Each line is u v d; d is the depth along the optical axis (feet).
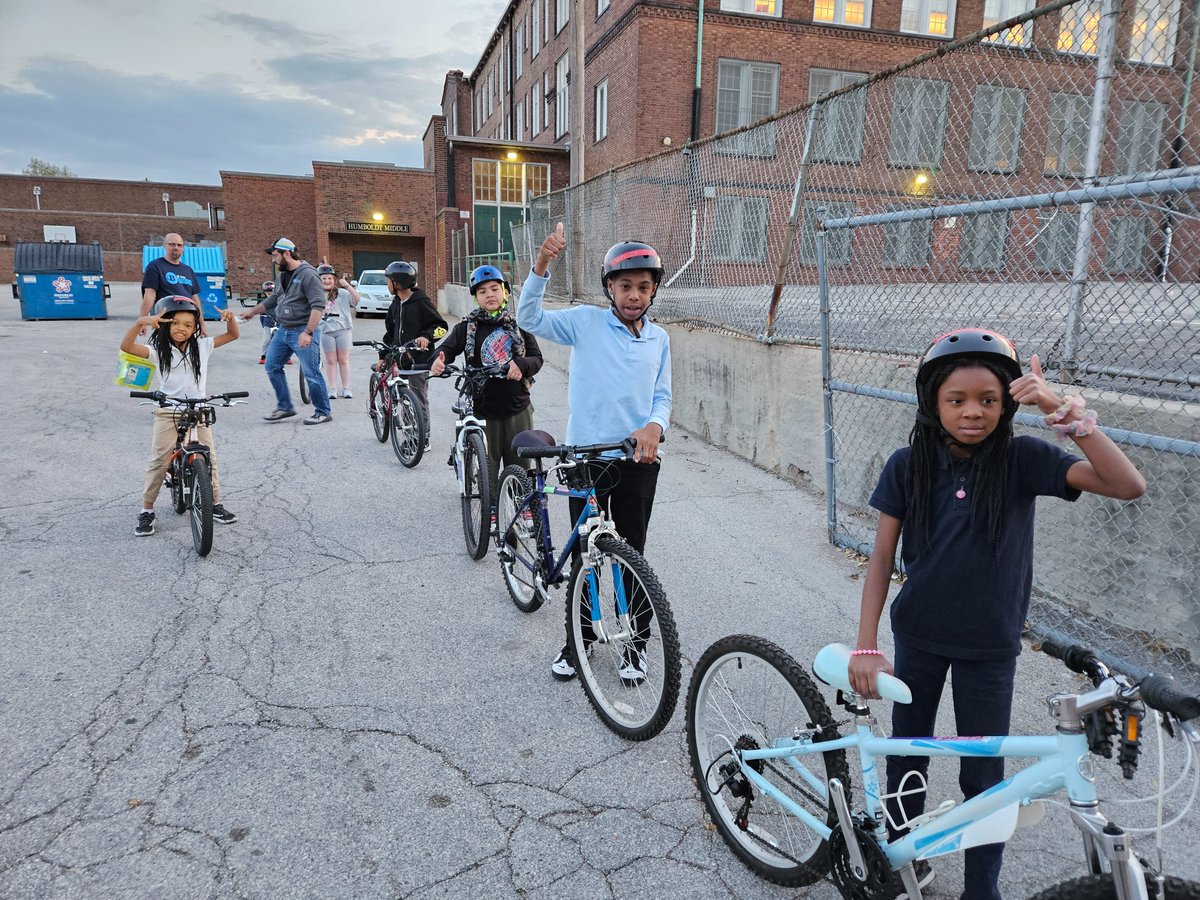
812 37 64.80
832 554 15.85
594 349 10.52
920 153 22.63
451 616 12.92
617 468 10.55
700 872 7.59
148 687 10.52
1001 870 7.67
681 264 27.48
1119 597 11.55
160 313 15.31
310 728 9.73
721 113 64.69
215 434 25.09
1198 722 7.52
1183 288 11.76
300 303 25.90
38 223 150.30
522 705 10.40
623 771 9.10
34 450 22.27
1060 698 4.89
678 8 61.98
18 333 52.47
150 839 7.75
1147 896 4.49
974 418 5.68
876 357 17.06
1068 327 13.12
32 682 10.55
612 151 69.41
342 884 7.27
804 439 19.90
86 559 14.80
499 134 127.95
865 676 5.96
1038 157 15.96
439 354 15.64
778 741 7.16
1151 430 10.99
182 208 179.01
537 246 49.01
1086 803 4.78
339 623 12.57
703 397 24.97
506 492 13.46
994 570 5.98
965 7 66.49
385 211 96.53
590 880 7.43
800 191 19.75
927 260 16.19
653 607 9.12
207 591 13.57
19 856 7.47
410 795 8.56
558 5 90.89
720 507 18.63
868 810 6.28
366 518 17.65
